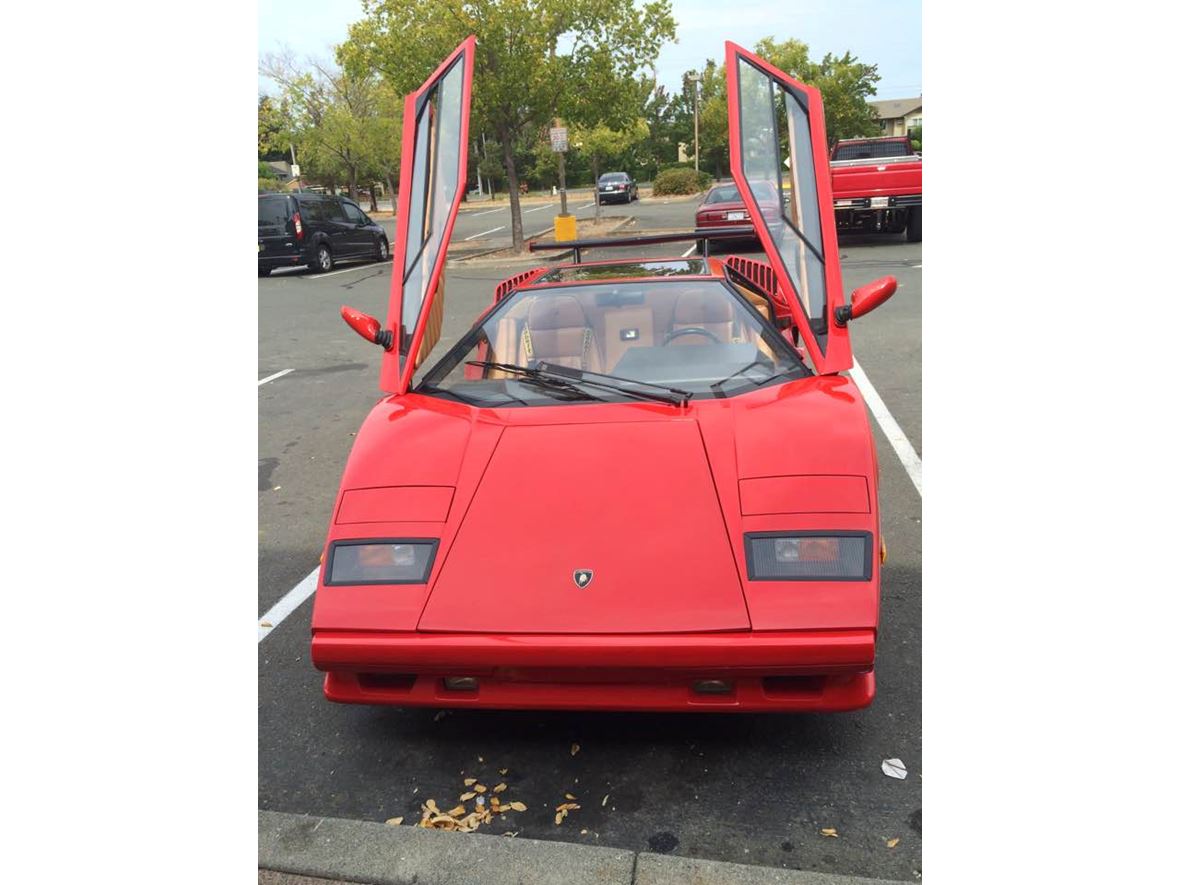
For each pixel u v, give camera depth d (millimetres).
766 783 2326
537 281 3797
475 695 2273
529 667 2172
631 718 2639
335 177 37375
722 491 2400
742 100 3027
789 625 2104
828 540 2246
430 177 3043
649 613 2143
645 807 2258
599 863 1979
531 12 15430
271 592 3609
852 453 2477
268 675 2965
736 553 2242
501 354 3361
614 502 2400
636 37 16234
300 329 10297
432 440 2717
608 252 16344
